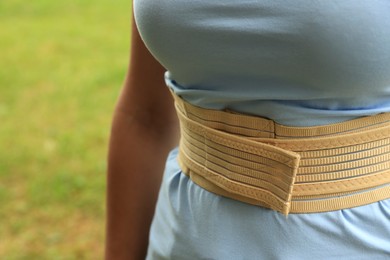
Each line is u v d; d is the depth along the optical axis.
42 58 6.16
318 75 0.82
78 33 7.02
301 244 0.90
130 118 1.23
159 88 1.19
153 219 1.18
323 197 0.89
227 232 0.95
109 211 1.27
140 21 0.94
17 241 3.21
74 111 4.83
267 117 0.89
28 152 4.13
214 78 0.91
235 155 0.92
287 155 0.87
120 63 5.99
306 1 0.79
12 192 3.65
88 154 4.10
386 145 0.90
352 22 0.78
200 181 0.99
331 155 0.88
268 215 0.91
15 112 4.81
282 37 0.81
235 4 0.83
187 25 0.88
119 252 1.26
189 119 0.99
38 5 8.27
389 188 0.90
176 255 1.03
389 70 0.81
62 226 3.34
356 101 0.86
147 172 1.23
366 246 0.89
